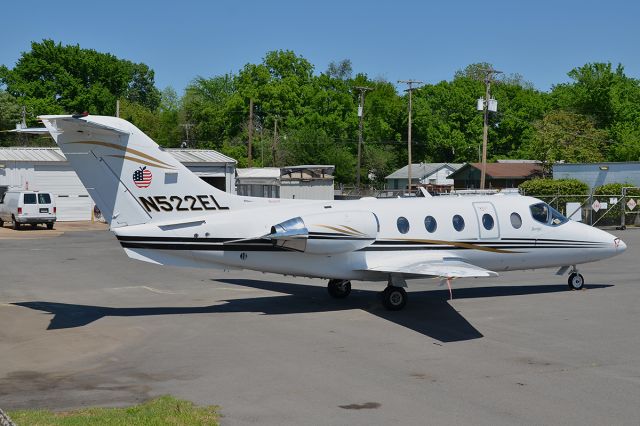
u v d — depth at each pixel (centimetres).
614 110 8462
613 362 1155
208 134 8862
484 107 5150
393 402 941
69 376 1096
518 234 1809
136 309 1683
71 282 2139
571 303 1717
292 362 1166
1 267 2497
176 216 1564
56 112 8169
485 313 1598
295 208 1636
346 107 8600
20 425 804
